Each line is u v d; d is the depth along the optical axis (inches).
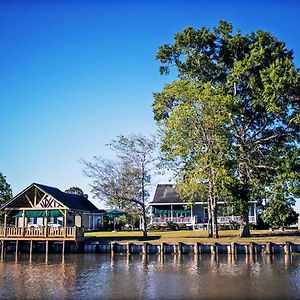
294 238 1755.7
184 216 2583.7
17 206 1796.3
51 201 1782.7
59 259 1560.0
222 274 1149.1
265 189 1792.6
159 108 1920.5
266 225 2415.1
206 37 1867.6
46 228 1733.5
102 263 1425.9
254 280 1051.3
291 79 1652.3
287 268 1245.1
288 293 902.4
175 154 1768.0
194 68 1915.6
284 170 1752.0
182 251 1670.8
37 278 1123.9
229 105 1755.7
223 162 1733.5
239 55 1895.9
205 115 1753.2
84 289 967.0
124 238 1878.7
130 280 1074.7
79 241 1755.7
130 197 1993.1
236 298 862.5
